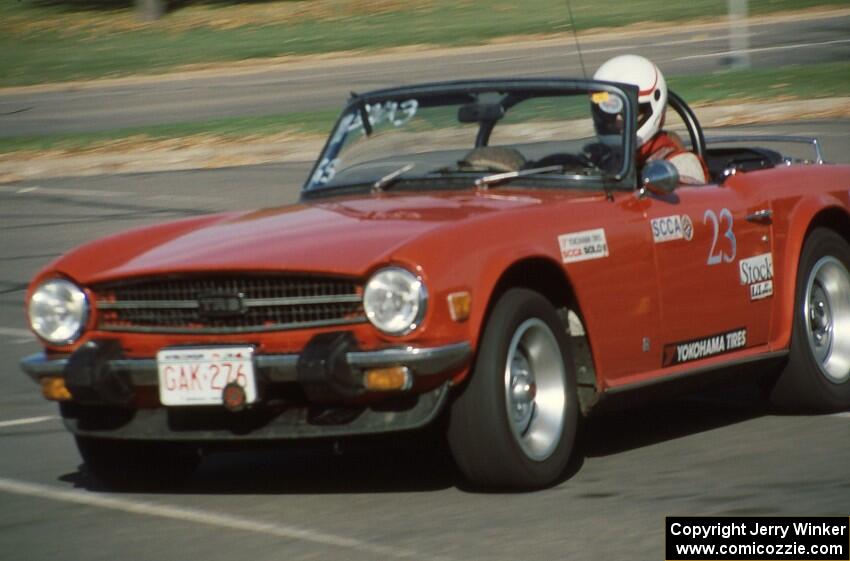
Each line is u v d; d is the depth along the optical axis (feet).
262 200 92.58
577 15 230.07
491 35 211.00
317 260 30.78
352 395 30.14
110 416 33.27
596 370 33.83
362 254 30.68
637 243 34.94
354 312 30.68
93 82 188.65
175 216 87.97
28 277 71.20
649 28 212.84
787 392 40.50
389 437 32.19
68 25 244.01
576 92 37.55
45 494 34.30
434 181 36.99
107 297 32.94
